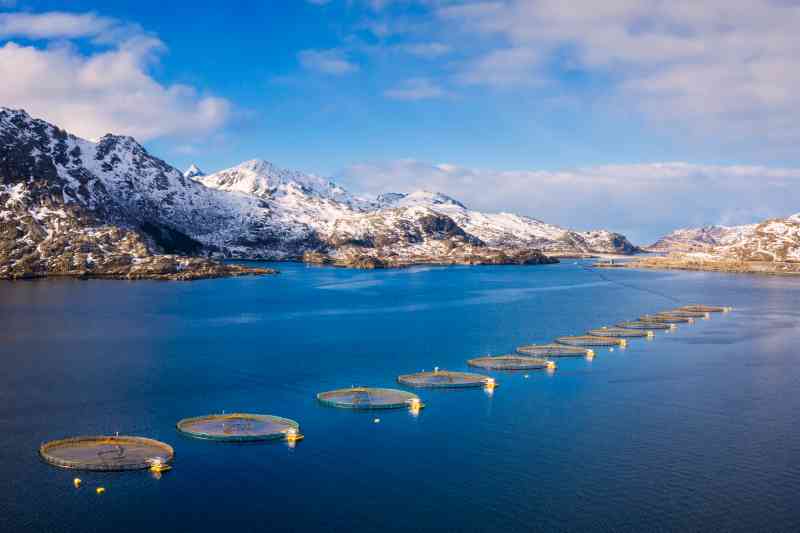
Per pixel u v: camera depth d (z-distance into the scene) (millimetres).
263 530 139250
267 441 182375
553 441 185625
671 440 188000
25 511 143875
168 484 156500
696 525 143125
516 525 142125
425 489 156500
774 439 189750
